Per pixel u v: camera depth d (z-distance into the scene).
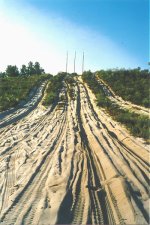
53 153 13.06
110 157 11.96
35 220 6.98
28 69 100.94
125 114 25.28
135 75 55.16
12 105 33.38
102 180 9.64
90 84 51.38
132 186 8.90
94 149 13.64
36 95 44.09
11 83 55.22
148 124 19.23
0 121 24.00
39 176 10.05
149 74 55.06
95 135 16.89
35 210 7.49
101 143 14.66
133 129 17.80
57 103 35.81
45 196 8.31
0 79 60.56
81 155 12.45
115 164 11.02
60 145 14.56
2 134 18.72
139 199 8.10
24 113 29.30
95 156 12.47
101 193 8.59
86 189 8.76
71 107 32.28
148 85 46.28
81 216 7.19
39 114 28.44
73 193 8.52
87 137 16.58
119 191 8.52
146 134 16.42
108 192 8.67
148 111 29.36
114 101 37.88
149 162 11.62
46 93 45.91
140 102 35.00
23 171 10.70
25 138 17.02
